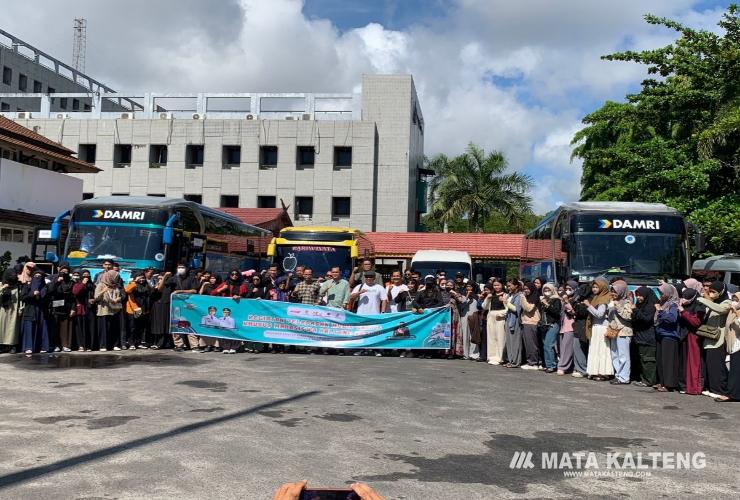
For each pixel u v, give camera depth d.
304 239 21.42
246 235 26.52
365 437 7.58
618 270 16.20
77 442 7.09
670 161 24.44
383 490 5.76
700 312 11.05
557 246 18.28
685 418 9.20
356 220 51.22
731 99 24.34
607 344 12.73
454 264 27.00
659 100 25.38
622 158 25.98
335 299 17.11
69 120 53.31
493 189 48.72
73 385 10.64
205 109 53.50
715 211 22.45
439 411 9.17
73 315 15.46
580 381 12.78
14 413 8.48
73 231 18.52
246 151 52.03
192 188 52.19
